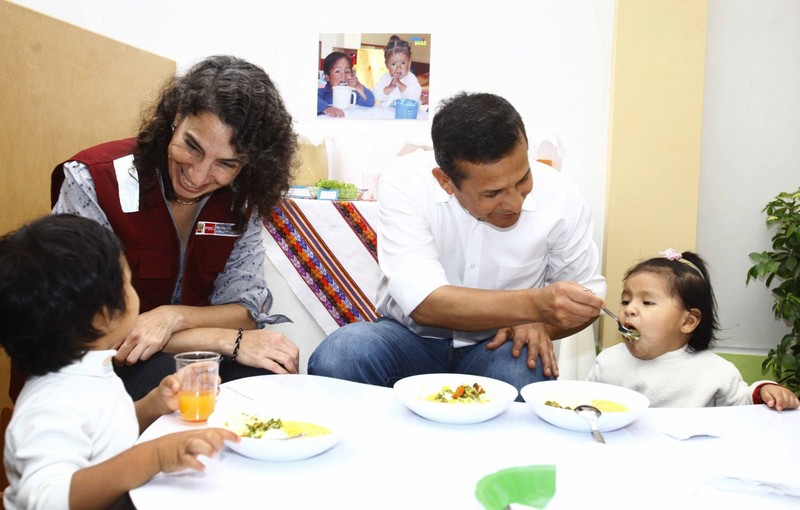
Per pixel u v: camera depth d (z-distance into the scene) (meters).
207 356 1.18
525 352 1.63
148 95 2.68
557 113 2.71
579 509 0.75
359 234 2.39
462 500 0.81
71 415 0.94
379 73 2.79
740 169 2.72
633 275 1.72
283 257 2.42
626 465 0.85
